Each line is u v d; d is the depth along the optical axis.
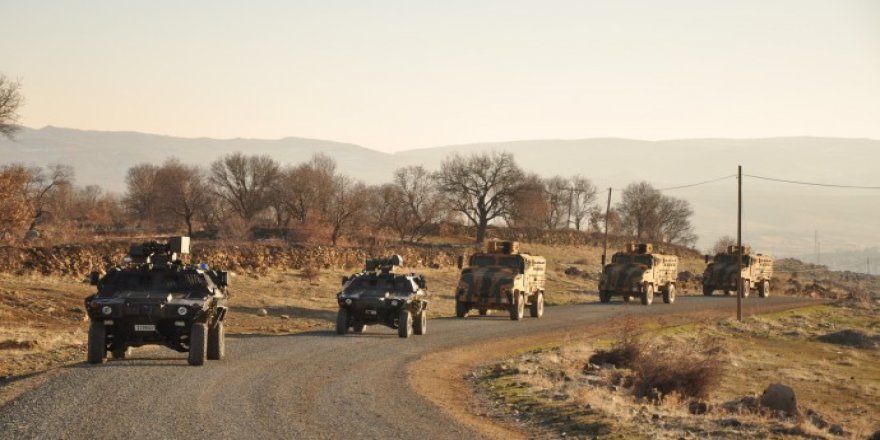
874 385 29.56
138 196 99.88
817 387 28.17
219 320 19.12
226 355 20.09
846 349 40.25
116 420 12.35
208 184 91.38
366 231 83.25
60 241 46.09
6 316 29.84
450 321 33.84
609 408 15.21
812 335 43.62
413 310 27.00
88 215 100.12
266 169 90.00
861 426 19.95
